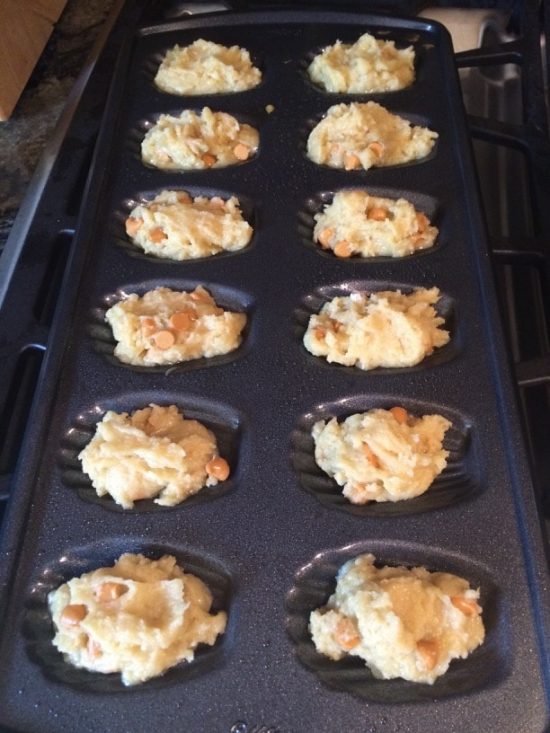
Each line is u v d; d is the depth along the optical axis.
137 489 0.27
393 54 0.39
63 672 0.23
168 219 0.33
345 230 0.33
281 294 0.31
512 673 0.22
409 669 0.23
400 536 0.25
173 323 0.30
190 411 0.28
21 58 0.42
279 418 0.28
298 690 0.22
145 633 0.23
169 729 0.22
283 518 0.25
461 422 0.27
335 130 0.36
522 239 0.32
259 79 0.39
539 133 0.36
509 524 0.25
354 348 0.29
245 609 0.24
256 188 0.35
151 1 0.43
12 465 0.27
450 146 0.35
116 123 0.37
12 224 0.37
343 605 0.24
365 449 0.27
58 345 0.29
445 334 0.30
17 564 0.25
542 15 0.41
